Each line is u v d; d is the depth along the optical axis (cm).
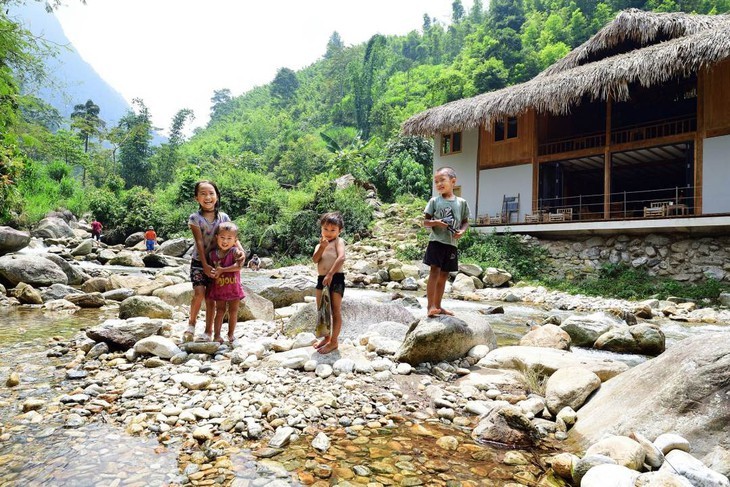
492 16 5922
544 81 1312
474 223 1616
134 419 261
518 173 1578
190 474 202
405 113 5222
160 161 5344
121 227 2652
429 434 256
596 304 994
